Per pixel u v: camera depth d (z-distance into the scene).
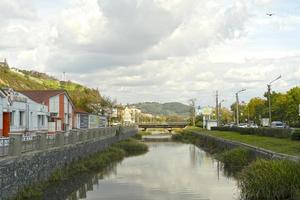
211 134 77.38
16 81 103.00
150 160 50.97
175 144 85.56
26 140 26.02
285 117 97.75
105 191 28.69
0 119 40.06
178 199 25.80
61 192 27.38
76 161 38.66
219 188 29.55
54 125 58.75
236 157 39.78
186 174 37.59
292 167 22.02
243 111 143.88
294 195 20.78
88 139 46.59
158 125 148.38
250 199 21.92
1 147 21.98
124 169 41.59
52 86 138.38
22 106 46.94
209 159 51.41
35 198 24.38
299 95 93.00
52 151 30.55
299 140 39.72
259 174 22.03
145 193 27.95
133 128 119.06
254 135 57.81
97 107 111.75
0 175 20.28
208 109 138.00
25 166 24.44
